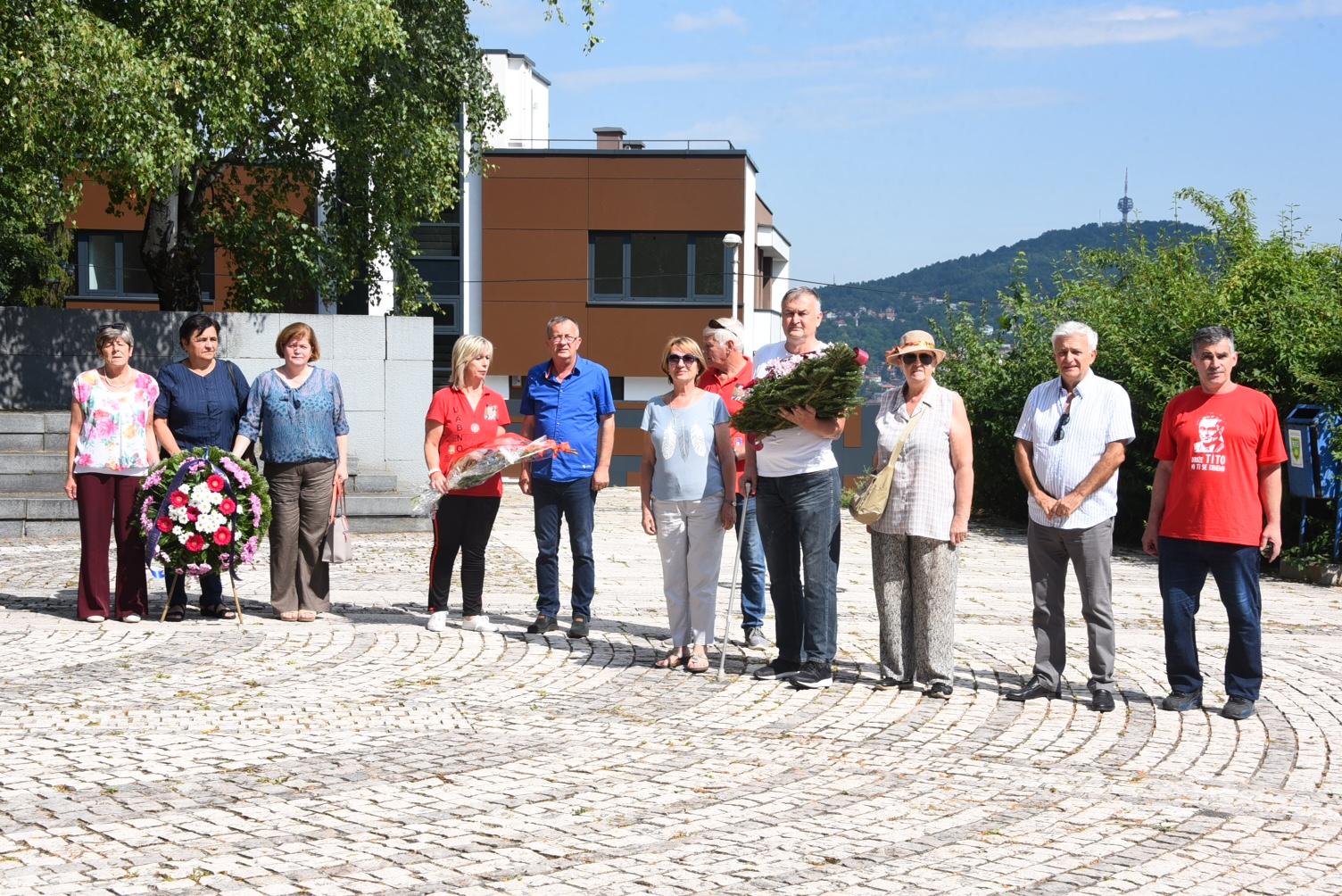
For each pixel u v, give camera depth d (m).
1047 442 7.47
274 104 18.77
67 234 28.00
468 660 8.32
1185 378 14.95
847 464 36.16
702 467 8.02
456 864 4.70
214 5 16.34
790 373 7.51
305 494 9.49
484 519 9.24
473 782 5.74
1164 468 7.57
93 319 18.03
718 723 6.89
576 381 9.16
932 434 7.52
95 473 9.27
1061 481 7.39
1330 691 7.93
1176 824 5.34
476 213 43.22
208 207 21.97
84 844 4.82
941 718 7.07
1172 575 7.39
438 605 9.27
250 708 6.97
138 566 9.38
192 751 6.11
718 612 10.30
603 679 7.87
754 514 8.99
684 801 5.53
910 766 6.16
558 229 43.12
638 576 12.30
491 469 8.79
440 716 6.91
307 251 21.02
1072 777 6.01
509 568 12.65
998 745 6.56
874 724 6.93
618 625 9.68
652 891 4.49
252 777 5.73
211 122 16.55
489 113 22.94
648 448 8.23
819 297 8.08
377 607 10.22
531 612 10.13
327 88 18.31
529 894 4.43
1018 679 8.11
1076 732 6.85
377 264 23.61
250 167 21.09
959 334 20.38
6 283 27.05
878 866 4.79
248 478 9.33
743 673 8.12
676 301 43.06
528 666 8.19
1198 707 7.44
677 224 42.94
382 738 6.44
